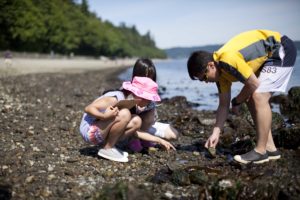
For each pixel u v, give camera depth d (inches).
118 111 194.7
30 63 1785.2
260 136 183.3
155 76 210.1
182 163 199.8
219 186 152.6
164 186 165.6
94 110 191.3
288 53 182.7
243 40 180.5
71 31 3420.3
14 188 160.4
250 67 176.4
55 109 381.4
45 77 948.6
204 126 306.7
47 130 275.3
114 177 178.7
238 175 169.8
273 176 162.9
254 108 182.7
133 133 212.1
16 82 718.5
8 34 2439.7
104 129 197.2
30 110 362.0
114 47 4761.3
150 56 7746.1
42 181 169.5
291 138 209.6
